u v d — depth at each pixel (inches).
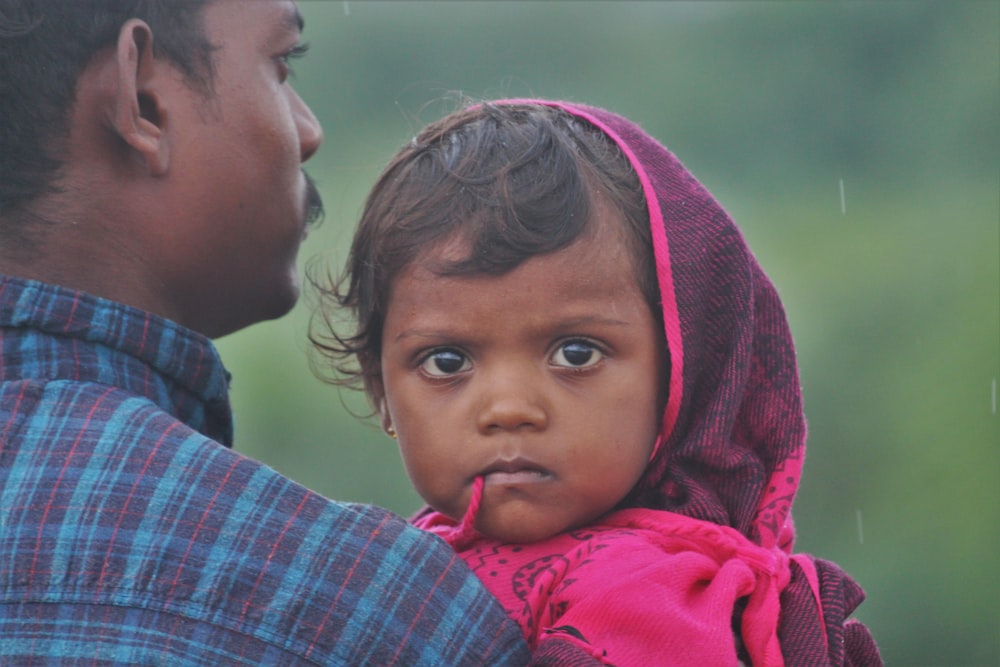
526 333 130.5
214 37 136.2
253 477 116.9
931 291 738.8
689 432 139.5
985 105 893.2
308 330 177.3
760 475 138.5
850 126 912.9
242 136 137.9
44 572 111.2
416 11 956.6
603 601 121.6
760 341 144.2
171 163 133.3
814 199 843.4
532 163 135.6
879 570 633.6
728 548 132.0
